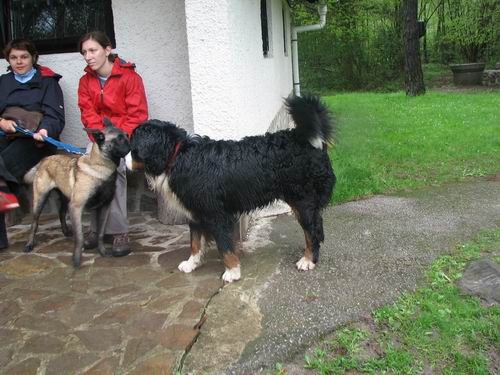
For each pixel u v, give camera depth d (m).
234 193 3.15
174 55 4.64
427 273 3.27
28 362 2.49
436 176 5.93
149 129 3.18
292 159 3.19
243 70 4.40
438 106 12.50
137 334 2.70
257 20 5.85
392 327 2.70
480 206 4.65
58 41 4.88
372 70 23.20
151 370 2.39
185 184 3.15
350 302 2.95
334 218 4.51
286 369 2.44
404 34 15.54
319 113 3.21
